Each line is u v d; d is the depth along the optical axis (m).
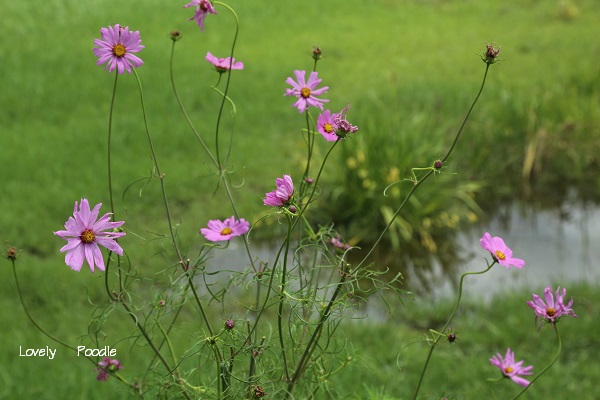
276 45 10.96
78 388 4.01
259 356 2.10
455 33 11.79
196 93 8.71
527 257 6.10
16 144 7.33
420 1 13.52
